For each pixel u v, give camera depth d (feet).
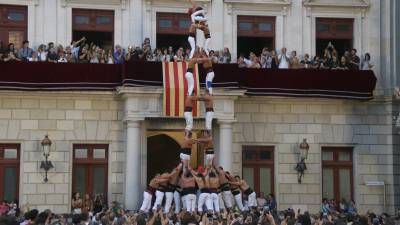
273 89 186.50
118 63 181.47
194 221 96.07
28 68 176.55
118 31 189.47
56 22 187.01
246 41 203.41
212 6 192.75
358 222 98.68
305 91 187.83
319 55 200.85
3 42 184.85
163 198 131.64
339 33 199.31
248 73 185.06
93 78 179.63
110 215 121.49
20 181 180.34
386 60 196.34
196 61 130.62
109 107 185.26
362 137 195.42
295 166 191.93
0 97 180.45
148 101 178.29
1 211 169.78
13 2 185.06
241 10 194.39
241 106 190.49
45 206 180.75
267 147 192.13
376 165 195.42
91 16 189.37
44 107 182.60
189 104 129.49
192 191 124.88
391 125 195.52
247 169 190.80
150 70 178.19
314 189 192.13
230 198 130.93
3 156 181.78
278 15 196.24
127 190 178.19
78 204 175.73
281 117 192.44
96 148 185.57
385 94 195.52
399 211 180.75
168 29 192.24
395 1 195.72
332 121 194.59
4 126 180.65
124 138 184.24
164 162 220.43
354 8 198.39
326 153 195.52
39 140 181.78
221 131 181.16
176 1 191.83
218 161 182.09
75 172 184.24
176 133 192.75
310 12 197.36
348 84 189.37
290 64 190.19
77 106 183.93
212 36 192.13
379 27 198.49
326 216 141.18
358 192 194.39
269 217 107.24
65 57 181.78
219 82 180.14
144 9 190.60
